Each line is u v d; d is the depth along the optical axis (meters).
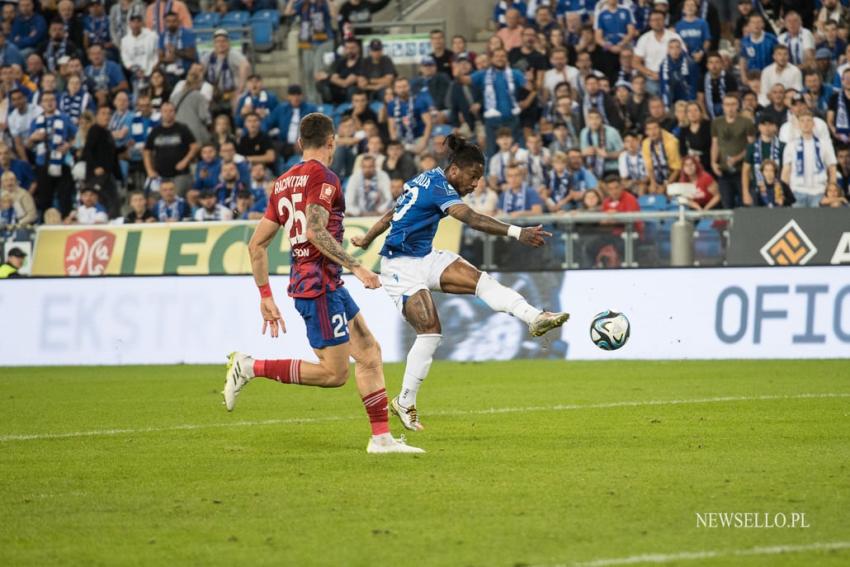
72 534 12.77
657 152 43.38
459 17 55.91
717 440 19.20
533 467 16.62
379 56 50.12
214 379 33.28
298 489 15.15
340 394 28.61
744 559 11.32
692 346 37.00
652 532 12.47
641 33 47.41
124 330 40.78
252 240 18.22
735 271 36.81
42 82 51.25
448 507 13.85
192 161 48.72
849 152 43.06
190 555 11.75
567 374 32.56
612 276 38.03
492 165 44.16
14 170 50.25
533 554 11.54
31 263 44.62
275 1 56.59
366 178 44.28
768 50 45.66
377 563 11.30
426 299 20.62
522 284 39.16
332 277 17.89
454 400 26.28
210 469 16.92
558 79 46.44
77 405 26.56
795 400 25.02
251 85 49.62
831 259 37.28
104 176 49.38
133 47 53.09
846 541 12.05
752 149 42.34
